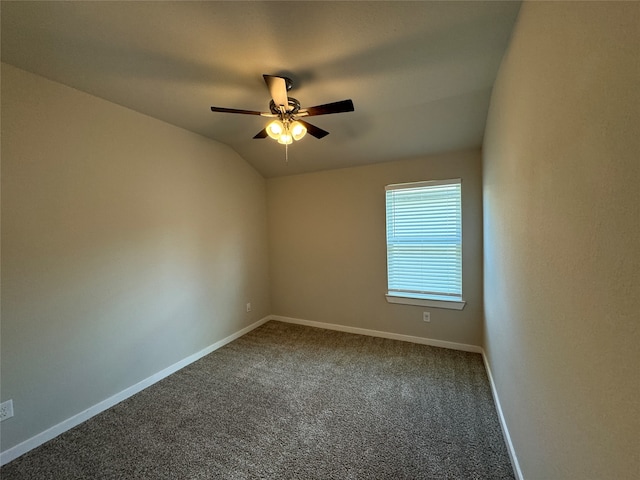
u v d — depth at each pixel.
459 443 1.73
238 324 3.56
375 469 1.56
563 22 0.87
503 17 1.40
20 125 1.75
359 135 2.88
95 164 2.13
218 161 3.26
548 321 1.03
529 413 1.26
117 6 1.28
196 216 2.98
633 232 0.55
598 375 0.70
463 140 2.76
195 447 1.75
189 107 2.35
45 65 1.73
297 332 3.68
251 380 2.52
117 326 2.26
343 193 3.58
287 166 3.71
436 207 3.10
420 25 1.45
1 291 1.67
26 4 1.26
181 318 2.81
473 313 2.96
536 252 1.15
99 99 2.15
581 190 0.77
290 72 1.86
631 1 0.54
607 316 0.65
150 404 2.20
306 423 1.94
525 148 1.27
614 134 0.61
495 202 2.01
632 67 0.54
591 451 0.74
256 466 1.60
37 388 1.81
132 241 2.38
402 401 2.16
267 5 1.29
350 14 1.36
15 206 1.73
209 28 1.44
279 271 4.10
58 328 1.92
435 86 2.07
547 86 1.01
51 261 1.88
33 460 1.68
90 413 2.07
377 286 3.45
